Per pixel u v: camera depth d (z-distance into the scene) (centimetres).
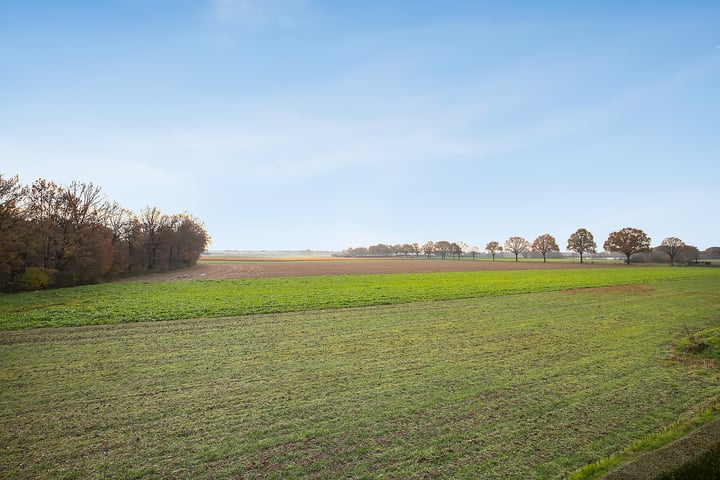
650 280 4416
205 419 839
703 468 519
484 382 1073
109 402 932
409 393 991
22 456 684
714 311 2266
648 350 1401
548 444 727
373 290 3347
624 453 666
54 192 4097
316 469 644
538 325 1864
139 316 2041
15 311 2144
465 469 643
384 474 629
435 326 1841
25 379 1091
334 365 1235
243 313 2170
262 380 1093
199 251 9638
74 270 4100
